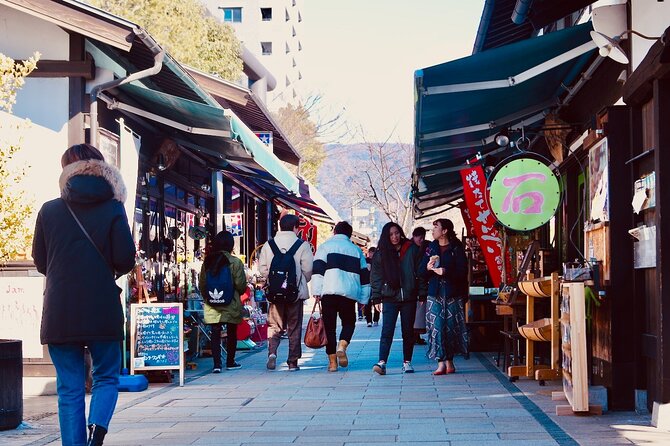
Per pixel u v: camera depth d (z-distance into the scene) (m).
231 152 13.88
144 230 12.98
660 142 7.00
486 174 14.50
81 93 10.43
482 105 11.42
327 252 12.14
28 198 8.90
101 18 9.66
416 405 8.59
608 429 6.90
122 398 9.57
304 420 7.79
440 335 11.32
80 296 5.72
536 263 11.84
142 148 12.89
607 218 8.27
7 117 10.02
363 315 27.52
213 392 10.01
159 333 10.73
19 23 10.46
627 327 7.85
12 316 10.13
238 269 12.52
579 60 10.69
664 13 7.64
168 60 9.82
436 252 11.47
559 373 9.62
